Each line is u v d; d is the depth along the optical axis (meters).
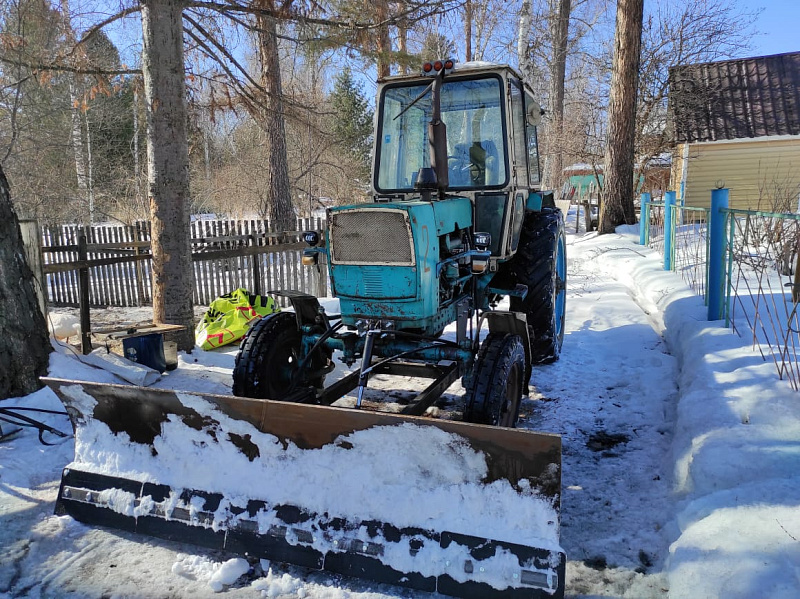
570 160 21.48
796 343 4.43
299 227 8.98
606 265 10.84
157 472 2.82
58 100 13.45
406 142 4.55
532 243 4.94
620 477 3.38
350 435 2.54
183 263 5.74
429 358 3.51
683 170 15.93
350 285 3.45
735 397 3.60
